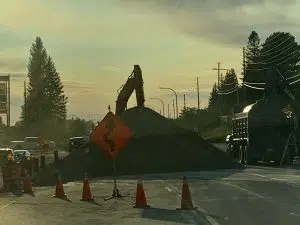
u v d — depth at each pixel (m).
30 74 122.38
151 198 19.11
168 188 23.03
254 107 40.19
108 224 13.11
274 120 39.66
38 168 39.25
